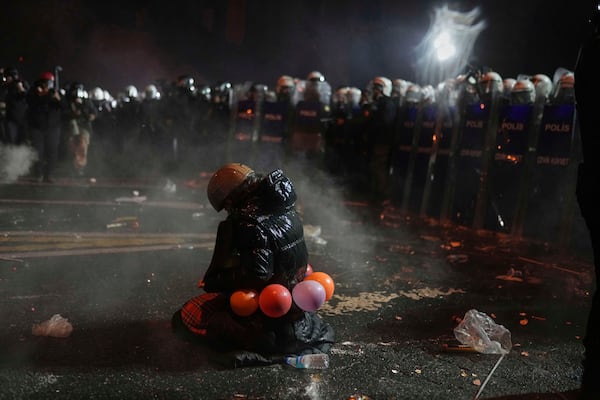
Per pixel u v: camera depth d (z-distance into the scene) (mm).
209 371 3430
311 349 3688
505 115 8750
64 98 13703
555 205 7945
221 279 3574
